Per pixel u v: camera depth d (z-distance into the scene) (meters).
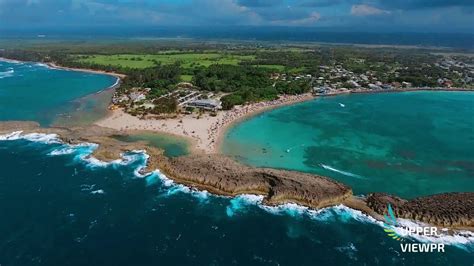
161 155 123.56
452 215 89.56
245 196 100.88
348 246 82.50
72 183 106.56
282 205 96.75
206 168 110.69
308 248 81.88
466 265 77.31
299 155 130.75
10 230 85.75
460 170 122.50
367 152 135.75
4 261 76.06
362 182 112.06
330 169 120.19
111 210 94.06
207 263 77.31
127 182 107.44
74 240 83.06
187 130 150.25
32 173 112.19
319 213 93.75
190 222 90.06
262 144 139.88
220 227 88.44
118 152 126.00
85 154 126.25
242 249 81.38
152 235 85.31
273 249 81.50
